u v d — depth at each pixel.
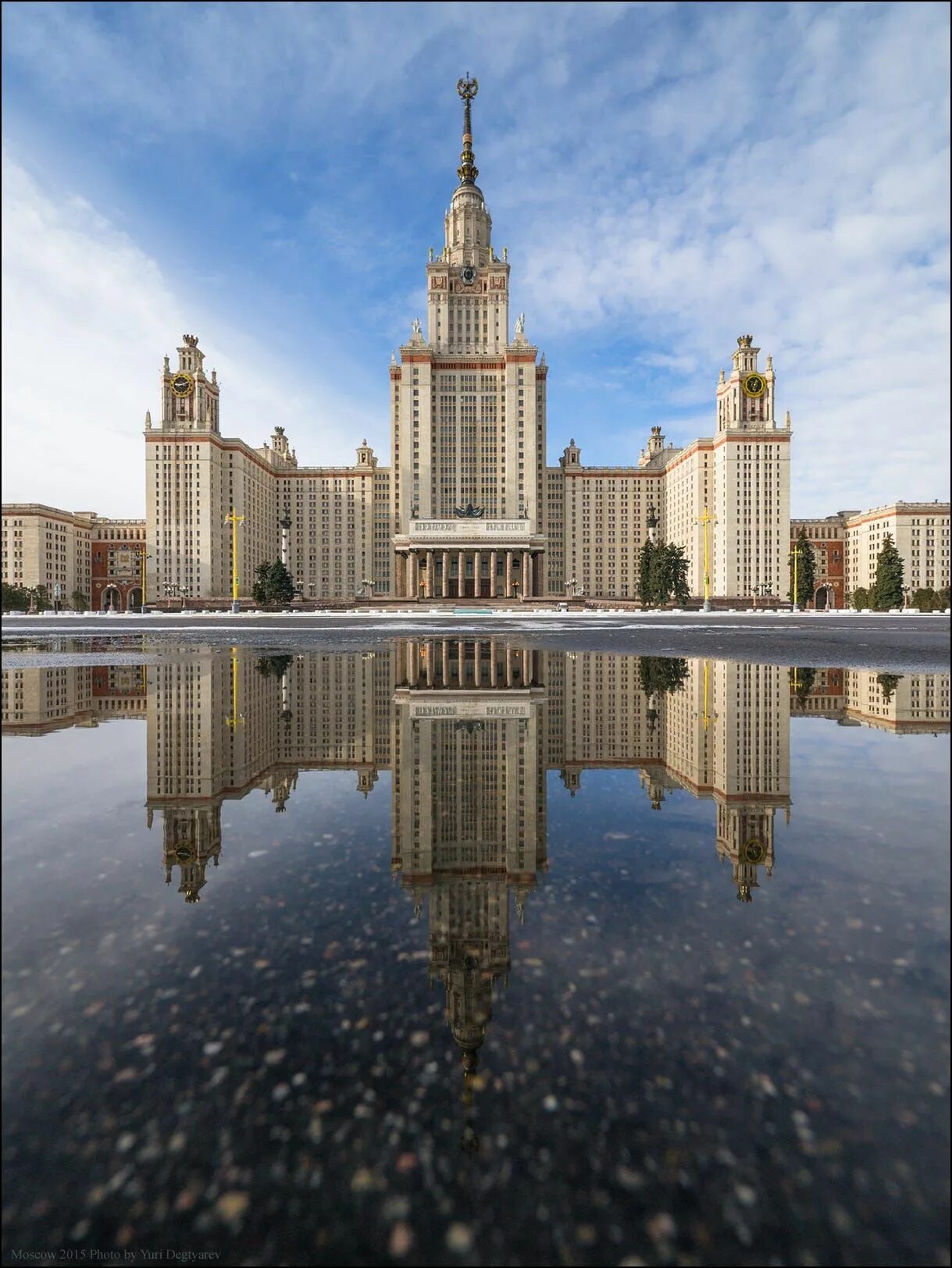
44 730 8.52
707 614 72.88
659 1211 1.74
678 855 4.17
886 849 4.20
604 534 162.38
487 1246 1.66
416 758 7.00
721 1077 2.20
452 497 141.50
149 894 3.56
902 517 152.75
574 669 15.69
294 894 3.59
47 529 142.25
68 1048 2.33
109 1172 1.86
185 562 133.50
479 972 2.79
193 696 11.42
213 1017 2.50
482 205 151.75
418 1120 2.05
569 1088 2.17
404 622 54.97
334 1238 1.68
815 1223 1.69
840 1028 2.42
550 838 4.53
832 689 12.45
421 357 140.38
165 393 136.12
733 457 135.38
